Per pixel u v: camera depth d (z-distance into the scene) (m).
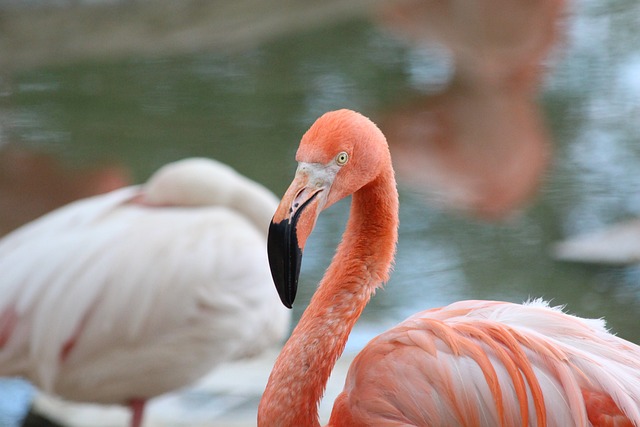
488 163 13.41
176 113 14.57
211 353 7.26
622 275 10.16
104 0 17.39
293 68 16.67
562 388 4.22
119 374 7.14
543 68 16.72
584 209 11.81
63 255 7.25
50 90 15.54
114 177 12.35
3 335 7.09
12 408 8.38
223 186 8.02
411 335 4.50
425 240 11.24
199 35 17.73
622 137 13.87
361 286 4.65
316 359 4.54
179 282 7.13
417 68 16.84
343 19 18.80
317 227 11.23
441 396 4.32
